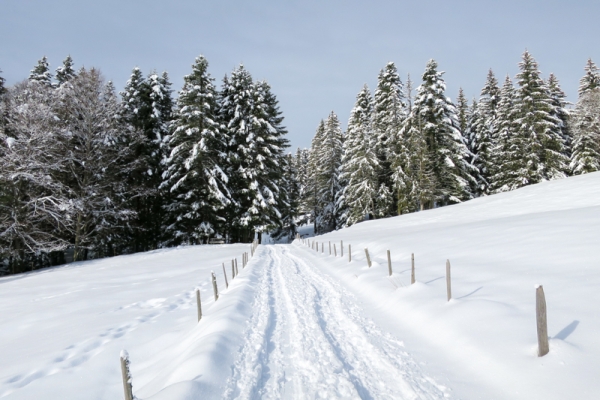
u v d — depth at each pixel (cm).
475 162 4250
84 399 513
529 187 3031
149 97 3108
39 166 2177
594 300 564
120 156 2697
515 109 3559
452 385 466
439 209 3147
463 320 620
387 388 478
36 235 2334
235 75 3584
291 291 1124
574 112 3747
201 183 3048
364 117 4003
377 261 1423
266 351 623
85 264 2242
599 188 2317
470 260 1053
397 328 707
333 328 742
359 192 3778
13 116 2220
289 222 5116
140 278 1611
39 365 629
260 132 3547
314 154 5325
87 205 2412
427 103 3556
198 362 529
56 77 3325
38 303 1202
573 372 409
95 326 861
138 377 586
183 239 3103
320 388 482
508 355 484
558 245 934
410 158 3453
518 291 692
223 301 962
